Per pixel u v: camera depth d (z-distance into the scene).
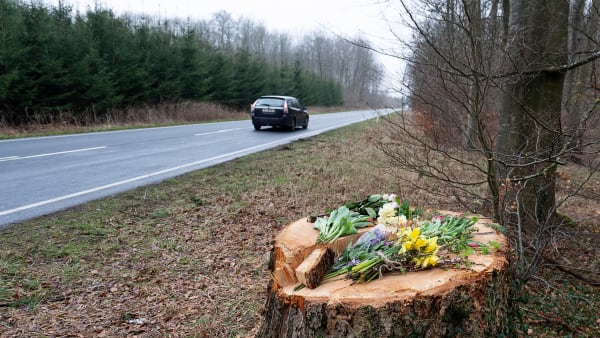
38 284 3.93
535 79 4.94
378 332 2.21
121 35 20.30
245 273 4.57
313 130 18.83
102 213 5.80
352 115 35.72
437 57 4.14
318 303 2.30
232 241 5.36
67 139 12.69
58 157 9.62
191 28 25.92
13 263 4.22
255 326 3.62
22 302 3.62
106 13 20.17
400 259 2.54
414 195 6.56
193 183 7.75
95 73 18.47
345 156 10.91
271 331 2.67
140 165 9.15
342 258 2.75
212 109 24.42
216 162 9.88
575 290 4.27
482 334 2.33
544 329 3.61
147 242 5.08
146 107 21.22
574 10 5.12
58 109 16.92
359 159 10.33
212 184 7.79
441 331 2.25
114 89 19.34
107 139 13.04
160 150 11.37
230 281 4.36
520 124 4.98
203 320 3.66
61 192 6.71
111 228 5.34
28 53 16.03
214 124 20.31
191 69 25.34
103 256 4.62
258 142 13.73
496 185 4.40
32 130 15.02
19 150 10.32
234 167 9.31
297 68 45.22
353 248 2.76
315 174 8.88
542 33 4.88
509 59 4.44
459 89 4.23
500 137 5.23
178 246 5.04
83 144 11.75
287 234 3.03
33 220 5.39
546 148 4.32
